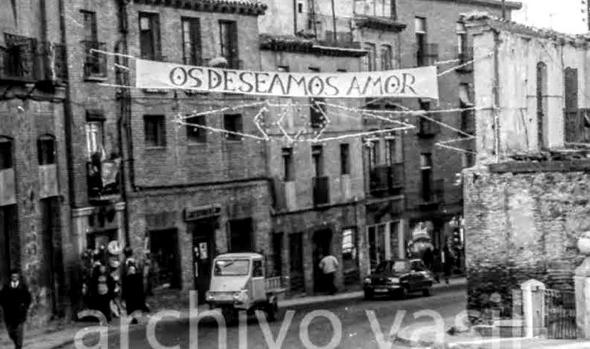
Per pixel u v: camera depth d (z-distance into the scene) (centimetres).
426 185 7088
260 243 5556
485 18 3425
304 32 5991
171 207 4956
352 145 6353
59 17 4288
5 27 3822
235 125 5438
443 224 7244
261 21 5709
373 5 6694
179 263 4991
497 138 3456
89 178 4416
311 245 5997
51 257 4178
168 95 4966
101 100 4562
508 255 3381
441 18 7312
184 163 5053
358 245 6406
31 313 3869
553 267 3347
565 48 3844
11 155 3781
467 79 7506
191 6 5112
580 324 2970
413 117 6944
